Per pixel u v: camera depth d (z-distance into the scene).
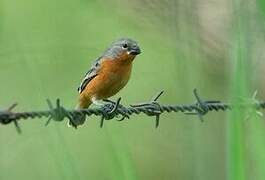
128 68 11.74
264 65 13.27
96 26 16.77
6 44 11.54
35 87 8.08
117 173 7.02
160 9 12.43
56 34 15.55
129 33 15.70
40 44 10.00
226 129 6.94
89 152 17.50
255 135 7.00
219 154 11.16
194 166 7.51
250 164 7.18
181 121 7.65
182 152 7.59
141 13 13.10
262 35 6.91
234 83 6.87
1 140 14.52
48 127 7.21
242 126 6.86
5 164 14.03
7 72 16.25
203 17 13.42
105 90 11.76
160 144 16.88
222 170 10.40
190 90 7.51
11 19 15.73
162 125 16.62
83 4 16.22
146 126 17.44
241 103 6.90
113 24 16.67
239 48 6.86
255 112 7.06
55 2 16.05
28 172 13.77
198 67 7.62
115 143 7.09
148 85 18.34
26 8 15.90
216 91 14.52
